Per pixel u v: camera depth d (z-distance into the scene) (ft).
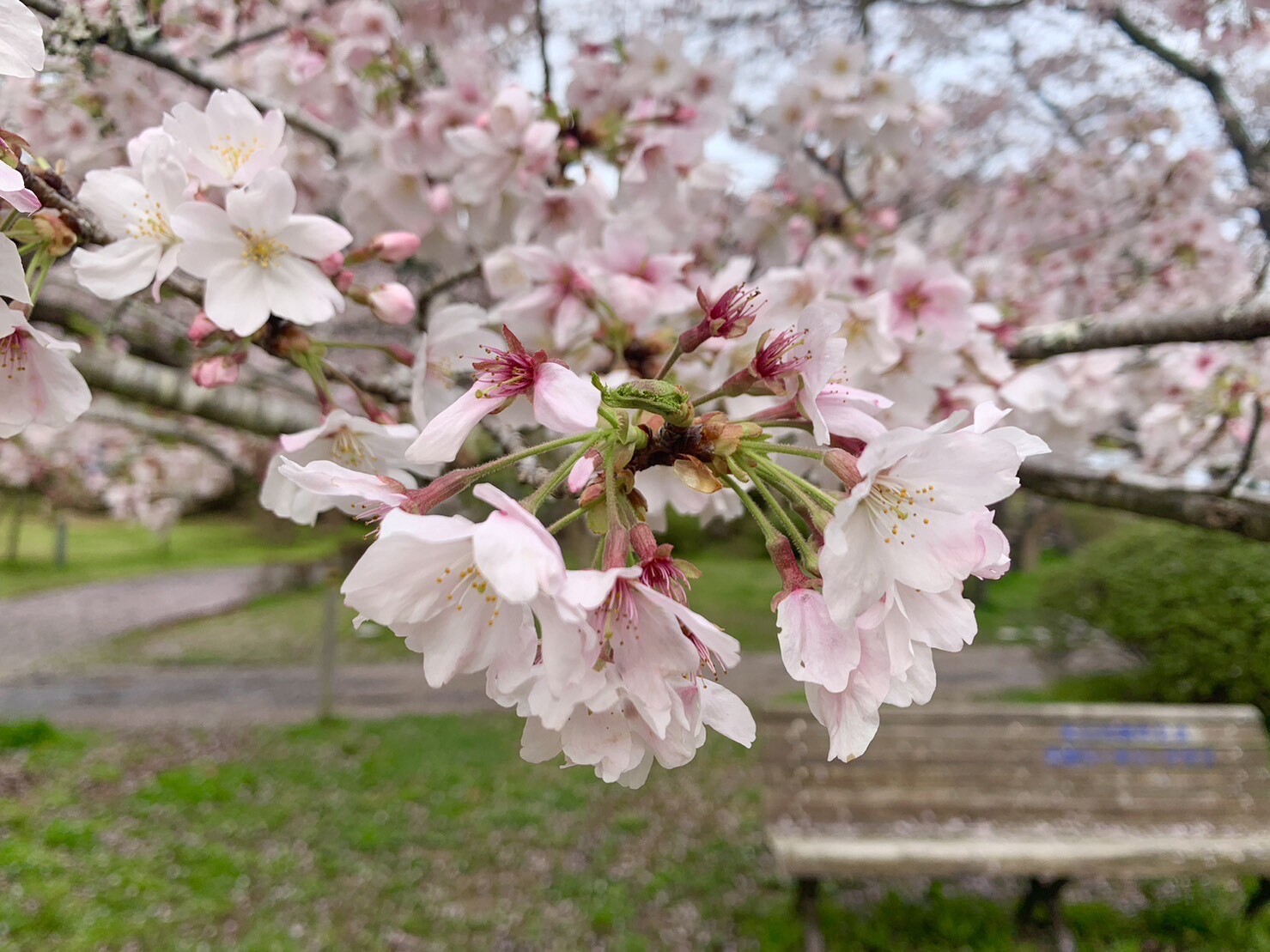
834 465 3.04
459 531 2.66
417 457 3.08
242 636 39.06
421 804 18.74
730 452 3.09
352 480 3.06
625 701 2.85
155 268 4.47
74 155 8.25
